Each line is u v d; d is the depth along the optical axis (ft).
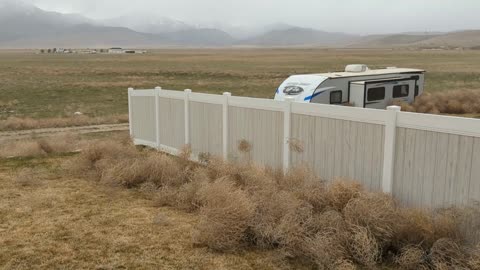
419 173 21.13
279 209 19.86
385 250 17.85
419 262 16.51
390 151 22.13
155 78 167.32
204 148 35.88
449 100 69.87
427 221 17.72
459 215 17.74
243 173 26.18
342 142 24.84
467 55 348.59
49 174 31.71
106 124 74.18
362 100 47.26
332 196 21.33
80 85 136.98
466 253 16.05
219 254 18.11
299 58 317.83
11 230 20.71
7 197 25.93
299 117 27.40
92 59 335.26
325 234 17.57
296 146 26.61
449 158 19.84
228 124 33.12
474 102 70.44
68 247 18.79
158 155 31.81
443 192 20.20
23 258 17.74
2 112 88.63
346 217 18.61
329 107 25.31
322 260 16.76
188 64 252.83
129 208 24.04
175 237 19.81
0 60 323.57
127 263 17.30
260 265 17.15
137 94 43.93
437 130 20.17
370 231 17.43
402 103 51.60
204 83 146.82
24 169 32.65
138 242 19.29
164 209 23.90
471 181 19.10
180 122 38.27
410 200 21.62
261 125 30.25
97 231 20.58
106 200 25.49
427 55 348.38
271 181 24.58
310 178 24.07
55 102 104.27
